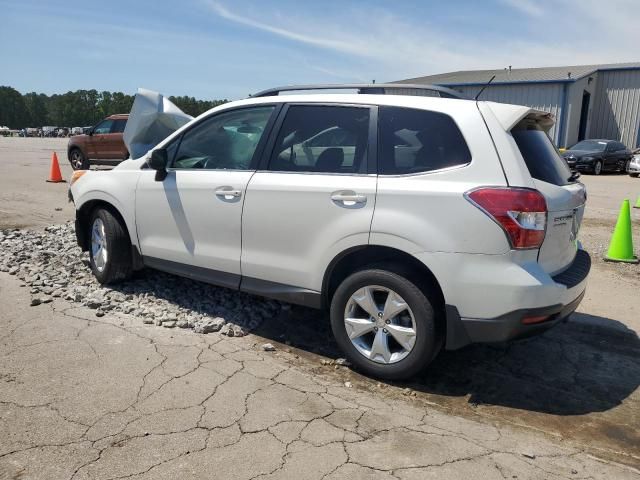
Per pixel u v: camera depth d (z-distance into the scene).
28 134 87.50
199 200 4.31
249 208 4.01
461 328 3.30
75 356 3.75
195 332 4.26
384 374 3.58
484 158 3.25
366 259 3.75
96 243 5.21
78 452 2.71
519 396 3.53
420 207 3.32
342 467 2.69
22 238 7.04
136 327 4.30
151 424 2.98
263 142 4.08
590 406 3.43
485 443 2.96
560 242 3.43
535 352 4.23
